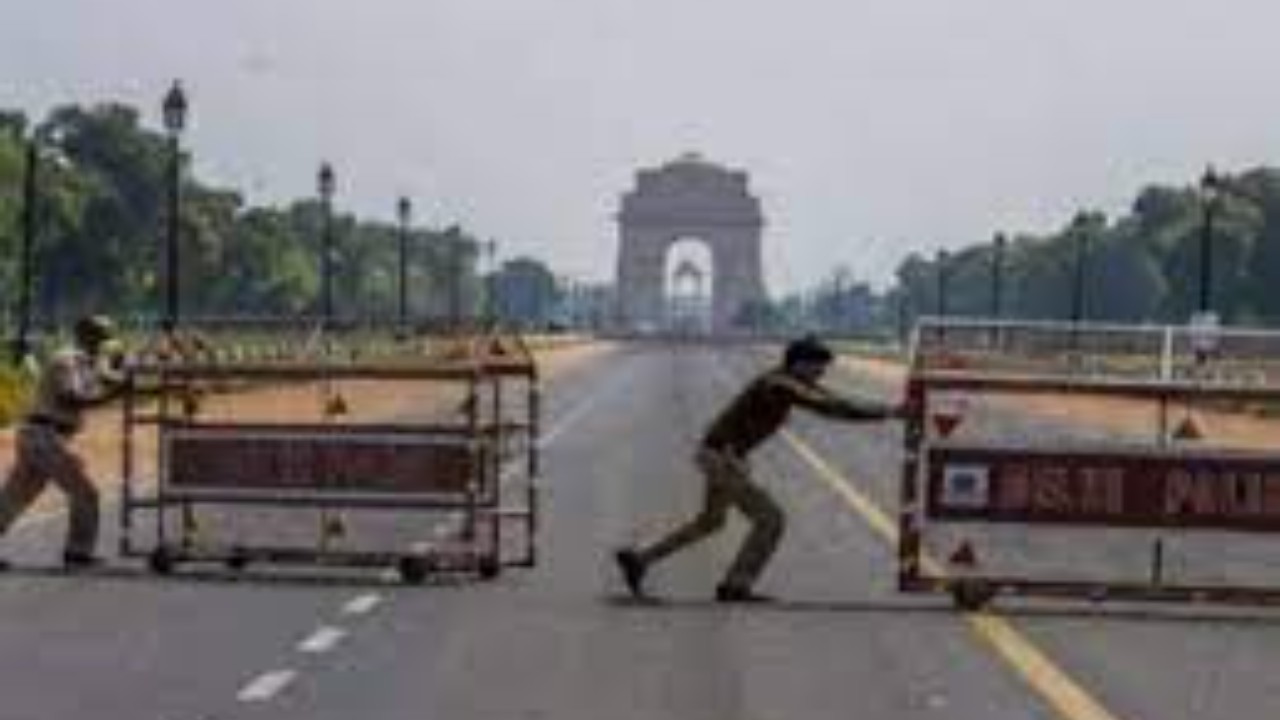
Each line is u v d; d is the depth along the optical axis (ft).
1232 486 146.72
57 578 153.17
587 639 128.06
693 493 246.88
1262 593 148.66
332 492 157.69
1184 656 126.31
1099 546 174.09
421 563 156.66
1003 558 157.28
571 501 234.58
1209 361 335.26
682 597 149.89
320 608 140.36
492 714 101.96
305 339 430.61
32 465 158.92
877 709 104.88
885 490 259.19
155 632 127.34
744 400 147.95
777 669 117.50
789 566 172.55
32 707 101.09
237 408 362.53
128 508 163.73
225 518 189.26
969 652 125.59
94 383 160.25
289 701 104.47
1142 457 146.92
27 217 578.25
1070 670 119.14
